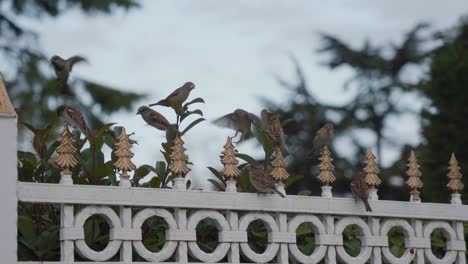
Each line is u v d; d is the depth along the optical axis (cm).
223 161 934
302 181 3366
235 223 931
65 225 863
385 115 4059
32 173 938
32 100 3272
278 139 1036
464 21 2577
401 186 3195
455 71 2266
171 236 902
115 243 879
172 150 920
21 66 3422
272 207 945
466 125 2227
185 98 1111
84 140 973
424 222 1027
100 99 3375
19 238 895
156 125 1011
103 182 944
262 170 948
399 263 1005
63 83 1421
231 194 929
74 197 865
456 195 1044
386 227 1001
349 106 4084
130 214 888
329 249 970
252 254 934
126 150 890
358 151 3928
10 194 830
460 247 1039
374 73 4219
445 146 2214
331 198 975
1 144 830
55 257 899
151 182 965
